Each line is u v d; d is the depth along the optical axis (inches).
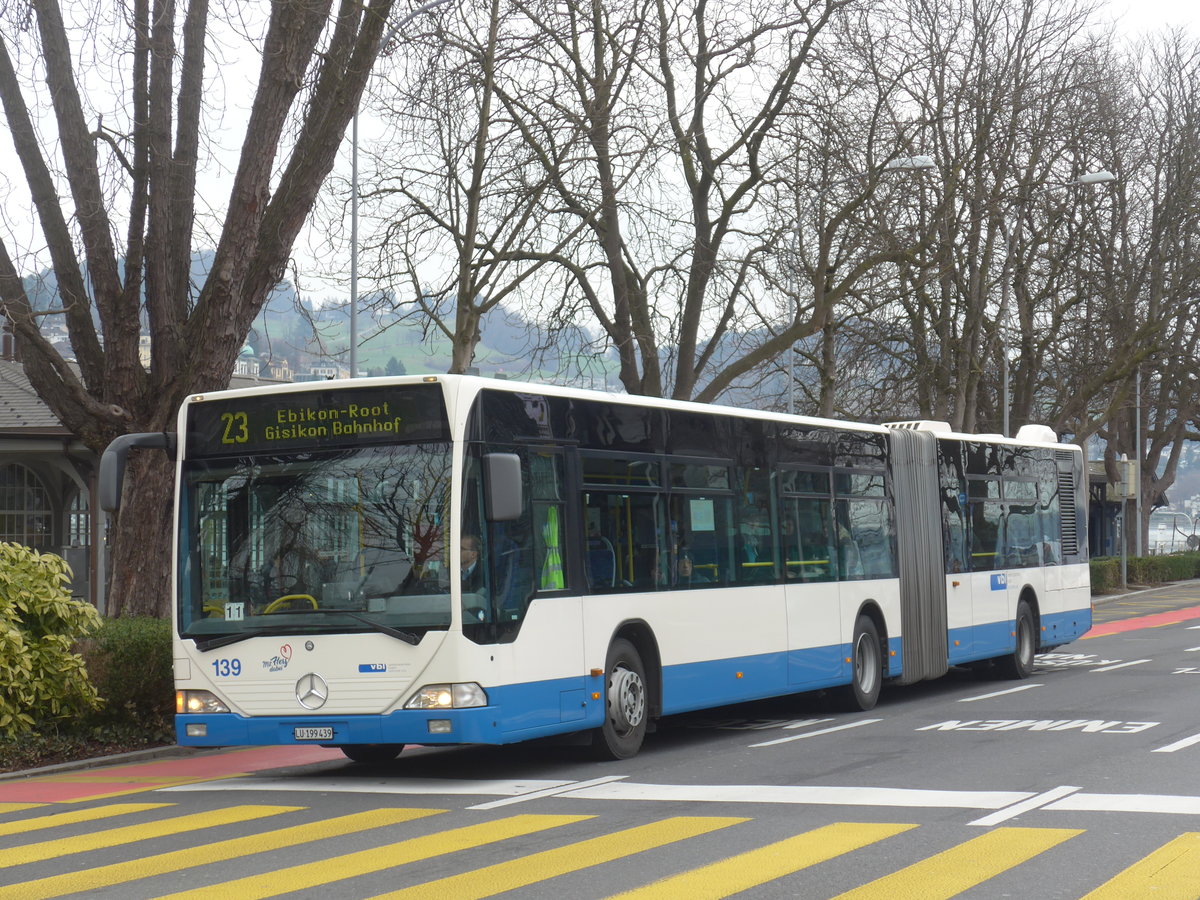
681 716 701.9
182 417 490.9
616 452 534.3
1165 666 905.5
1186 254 1750.7
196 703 475.8
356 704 457.1
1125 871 302.2
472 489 461.7
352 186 922.1
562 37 909.8
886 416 1571.1
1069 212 1600.6
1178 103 1780.3
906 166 1077.8
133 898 297.3
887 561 735.7
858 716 673.0
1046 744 526.6
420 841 356.2
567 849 339.6
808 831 355.9
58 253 641.6
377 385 468.8
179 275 685.3
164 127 645.3
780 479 644.7
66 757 563.5
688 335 1037.8
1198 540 3233.3
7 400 1192.8
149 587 660.7
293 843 358.3
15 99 625.6
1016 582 875.4
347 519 467.2
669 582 556.1
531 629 476.1
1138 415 2042.3
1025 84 1363.2
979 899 279.9
